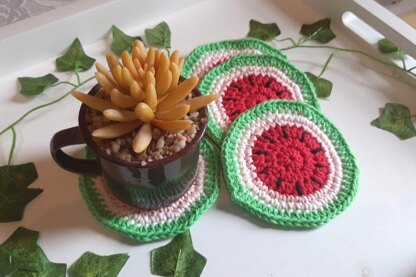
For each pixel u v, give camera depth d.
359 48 0.37
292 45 0.37
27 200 0.28
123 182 0.25
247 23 0.38
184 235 0.27
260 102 0.32
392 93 0.34
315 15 0.39
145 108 0.22
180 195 0.28
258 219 0.28
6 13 0.39
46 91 0.34
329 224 0.28
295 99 0.33
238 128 0.30
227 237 0.27
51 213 0.28
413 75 0.34
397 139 0.32
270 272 0.26
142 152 0.23
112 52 0.36
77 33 0.35
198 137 0.24
